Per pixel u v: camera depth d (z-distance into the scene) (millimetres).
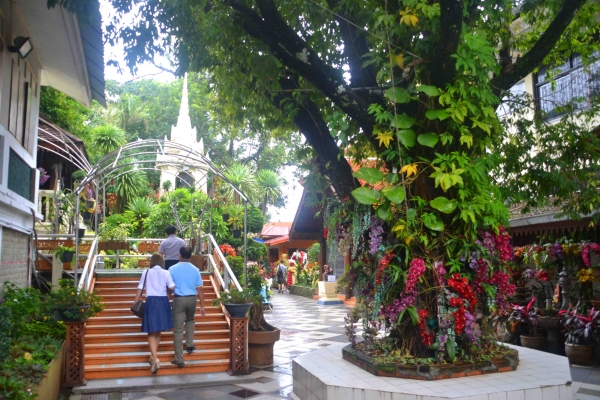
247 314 8094
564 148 7266
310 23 7688
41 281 10094
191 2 6566
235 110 8359
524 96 7559
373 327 6250
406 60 5785
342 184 6578
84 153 15719
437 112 5379
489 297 5574
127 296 9695
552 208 9867
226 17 6922
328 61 8117
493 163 5797
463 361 5445
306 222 21906
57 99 16875
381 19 5492
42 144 14586
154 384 7141
